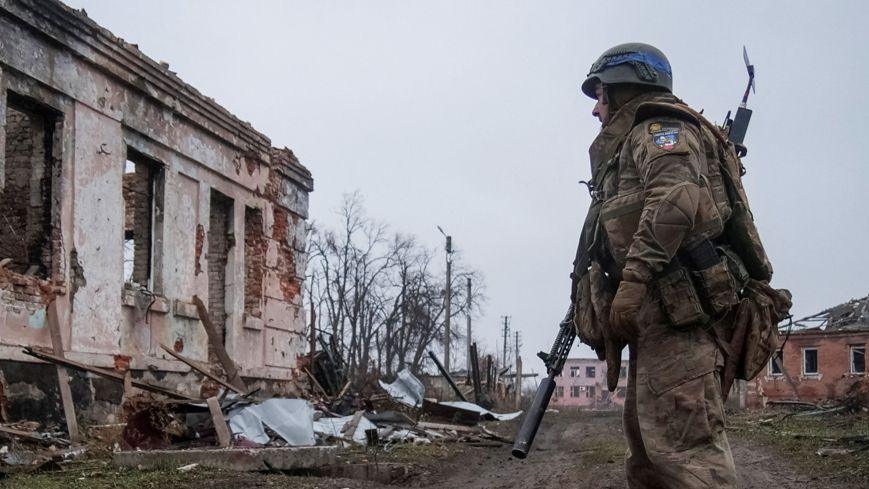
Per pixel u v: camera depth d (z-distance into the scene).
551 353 3.40
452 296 47.78
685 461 2.88
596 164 3.28
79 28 10.95
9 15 9.84
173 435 9.66
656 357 2.99
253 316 15.80
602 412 25.11
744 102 3.72
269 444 9.68
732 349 3.05
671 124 3.01
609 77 3.27
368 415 13.84
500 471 9.23
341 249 44.19
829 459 9.09
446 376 24.67
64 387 10.03
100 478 7.09
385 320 44.88
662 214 2.85
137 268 12.94
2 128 9.75
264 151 16.28
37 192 10.84
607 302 3.17
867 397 21.11
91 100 11.35
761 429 14.69
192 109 13.66
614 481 7.66
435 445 12.07
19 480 6.91
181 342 13.27
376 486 7.23
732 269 3.06
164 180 13.02
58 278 10.66
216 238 15.30
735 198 3.16
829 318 42.78
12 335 9.78
